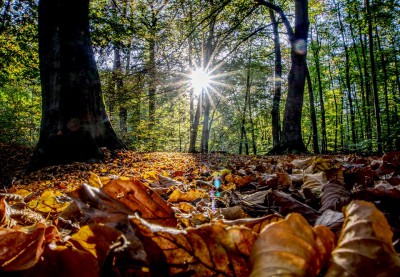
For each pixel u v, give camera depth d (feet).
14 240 2.10
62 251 2.09
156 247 2.01
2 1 39.34
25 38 44.16
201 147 71.10
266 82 87.10
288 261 1.48
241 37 53.47
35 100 63.52
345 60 102.47
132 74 44.42
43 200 5.16
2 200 3.35
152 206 3.26
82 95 24.00
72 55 23.81
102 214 2.79
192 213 5.00
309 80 82.74
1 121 56.59
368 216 1.63
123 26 45.11
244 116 96.73
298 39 43.39
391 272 1.44
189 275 1.95
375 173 7.52
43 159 22.47
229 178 10.98
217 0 44.70
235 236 1.92
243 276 1.91
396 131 47.32
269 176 9.64
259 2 44.78
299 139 42.75
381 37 89.30
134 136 67.77
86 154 23.08
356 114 117.70
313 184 6.68
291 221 1.65
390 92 97.71
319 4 76.54
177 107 84.23
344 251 1.55
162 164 21.76
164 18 50.65
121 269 2.02
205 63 65.46
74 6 23.99
